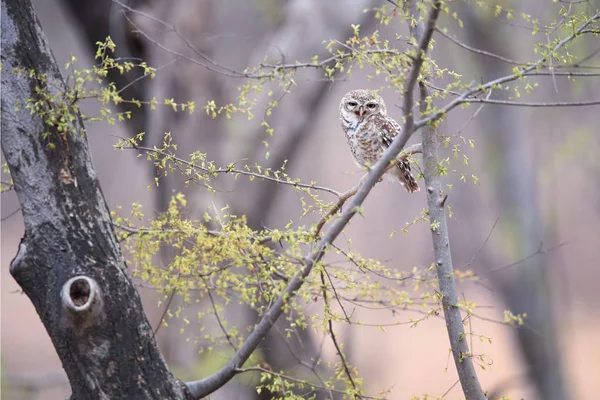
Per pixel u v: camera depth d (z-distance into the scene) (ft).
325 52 46.93
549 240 78.02
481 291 39.11
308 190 22.12
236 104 43.42
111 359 19.81
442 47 61.67
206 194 39.37
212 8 43.52
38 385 51.78
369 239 92.17
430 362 84.89
